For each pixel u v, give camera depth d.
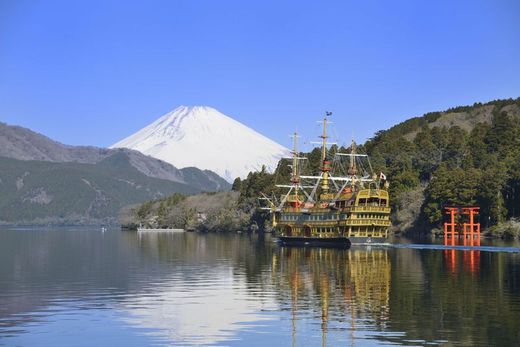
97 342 56.59
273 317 65.88
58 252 163.75
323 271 108.19
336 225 186.50
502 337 57.03
